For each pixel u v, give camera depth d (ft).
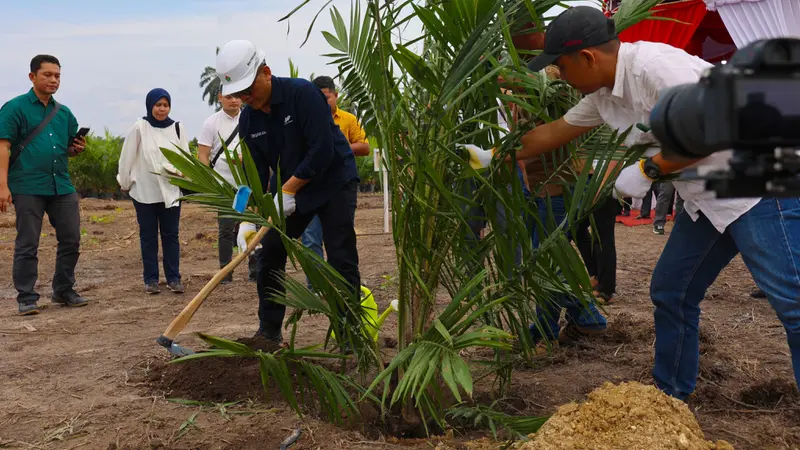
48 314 17.60
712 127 1.96
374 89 8.06
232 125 19.51
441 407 8.36
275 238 12.03
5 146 17.12
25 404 10.21
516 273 8.03
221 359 11.32
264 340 11.96
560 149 8.96
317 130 11.27
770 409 9.66
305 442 8.39
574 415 6.90
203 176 8.37
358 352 9.31
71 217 18.45
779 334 13.57
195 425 9.05
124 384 11.12
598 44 7.44
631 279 20.04
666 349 9.23
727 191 1.96
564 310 13.03
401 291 8.59
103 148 70.85
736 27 23.18
